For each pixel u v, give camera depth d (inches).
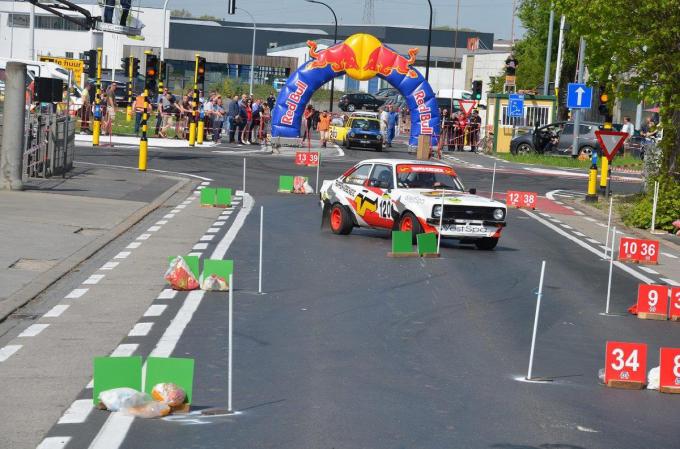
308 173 1701.5
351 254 869.2
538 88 3816.4
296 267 786.2
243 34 5812.0
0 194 1135.6
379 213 960.9
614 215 1346.0
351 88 5600.4
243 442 360.8
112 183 1352.1
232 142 2378.2
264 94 4972.9
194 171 1631.4
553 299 694.5
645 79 1326.3
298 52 5492.1
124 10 1942.7
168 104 2406.5
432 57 5792.3
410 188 959.6
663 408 433.1
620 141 1419.8
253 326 566.6
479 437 374.0
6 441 356.2
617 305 685.9
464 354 518.3
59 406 401.7
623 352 467.8
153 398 396.8
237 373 462.3
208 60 5374.0
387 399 424.5
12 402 406.6
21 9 4781.0
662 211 1211.9
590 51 1379.2
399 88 2370.8
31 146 1311.5
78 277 711.7
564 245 1021.8
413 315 615.8
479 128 2696.9
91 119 2343.8
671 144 1257.4
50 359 480.7
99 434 366.3
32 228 901.8
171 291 666.2
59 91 1315.2
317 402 415.8
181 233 957.2
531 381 467.2
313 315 604.1
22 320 568.7
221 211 1157.7
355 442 362.9
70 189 1243.8
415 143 2399.1
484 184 1704.0
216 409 401.7
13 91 1170.6
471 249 949.8
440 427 385.1
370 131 2466.8
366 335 554.6
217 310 606.9
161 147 2096.5
